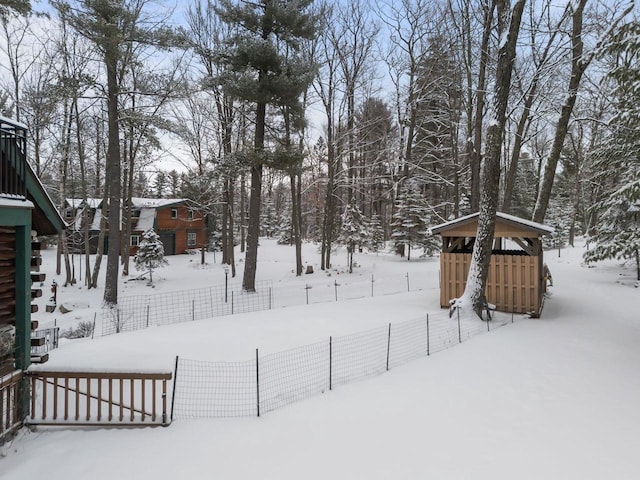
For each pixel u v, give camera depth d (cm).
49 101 2020
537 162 4044
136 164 2691
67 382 571
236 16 1667
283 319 1180
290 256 3331
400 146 2789
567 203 3997
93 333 1168
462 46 2011
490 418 562
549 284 1641
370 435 525
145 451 501
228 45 1858
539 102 1783
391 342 927
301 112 1806
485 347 885
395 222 3050
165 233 3628
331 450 492
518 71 1836
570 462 452
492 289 1259
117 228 1728
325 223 2917
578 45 1488
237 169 1861
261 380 717
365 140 2948
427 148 2850
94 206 3409
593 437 505
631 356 821
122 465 472
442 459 466
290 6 1670
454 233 1313
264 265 2811
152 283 2328
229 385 696
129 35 1581
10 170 572
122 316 1474
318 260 3034
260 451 495
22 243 591
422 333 1000
